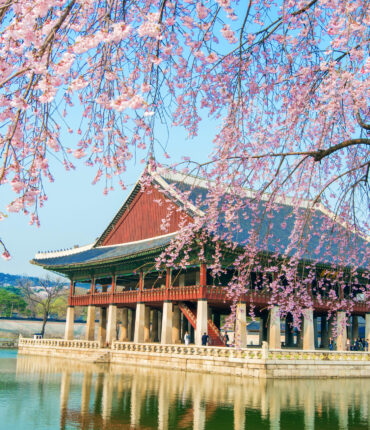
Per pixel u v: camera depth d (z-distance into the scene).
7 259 5.94
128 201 54.88
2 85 5.66
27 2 5.47
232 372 34.25
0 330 99.00
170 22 7.59
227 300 40.53
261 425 16.97
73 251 62.81
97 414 18.44
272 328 42.00
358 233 14.50
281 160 11.34
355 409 20.81
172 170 12.18
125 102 6.02
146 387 26.73
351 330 56.94
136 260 47.25
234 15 7.74
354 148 13.23
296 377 33.75
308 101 12.19
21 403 20.83
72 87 6.28
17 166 6.18
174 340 47.09
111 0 6.15
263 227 37.06
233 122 10.75
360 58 10.24
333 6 9.48
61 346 56.38
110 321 52.06
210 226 15.22
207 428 16.27
